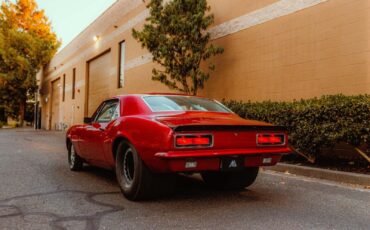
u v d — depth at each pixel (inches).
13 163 331.9
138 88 757.3
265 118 326.0
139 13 768.9
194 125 156.3
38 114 1628.9
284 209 165.6
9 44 1568.7
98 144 217.5
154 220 147.7
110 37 915.4
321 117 274.4
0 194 197.0
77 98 1170.0
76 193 199.9
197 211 161.6
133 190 174.9
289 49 395.5
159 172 165.0
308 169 266.7
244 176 202.4
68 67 1282.0
